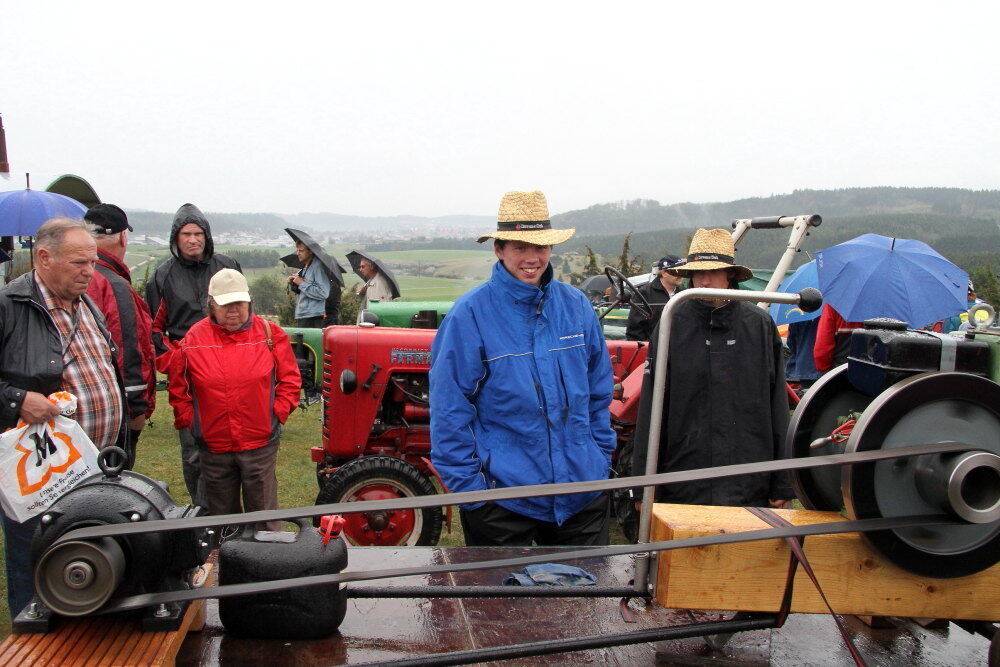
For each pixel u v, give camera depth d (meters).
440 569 1.79
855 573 1.95
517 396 2.85
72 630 1.78
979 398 1.90
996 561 1.95
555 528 3.03
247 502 4.11
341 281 8.67
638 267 11.66
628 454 5.16
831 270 5.02
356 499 4.50
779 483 3.29
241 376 3.92
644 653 2.10
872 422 1.85
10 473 2.51
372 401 4.82
